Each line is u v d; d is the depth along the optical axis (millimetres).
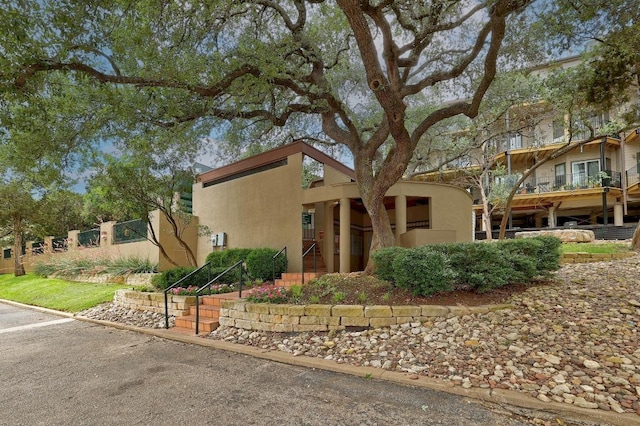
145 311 8391
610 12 6738
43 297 11766
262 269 9852
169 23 6793
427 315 5363
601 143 18203
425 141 15500
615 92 8711
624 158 18703
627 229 16391
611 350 3977
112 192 10562
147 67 7070
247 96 8625
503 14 6152
